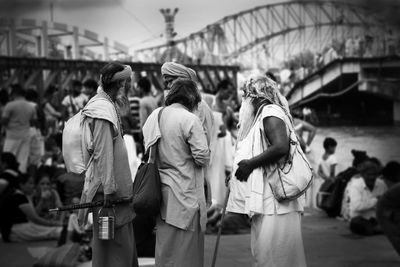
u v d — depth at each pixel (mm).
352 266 6941
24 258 7930
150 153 4984
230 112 9969
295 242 4855
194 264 4930
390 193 4906
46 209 9805
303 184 4797
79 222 5223
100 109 4938
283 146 4723
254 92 4992
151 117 5039
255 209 4789
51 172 10234
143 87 9375
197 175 5000
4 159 9461
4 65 13031
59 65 13328
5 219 9148
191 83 5105
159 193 4887
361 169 9297
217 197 9312
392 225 4926
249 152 4906
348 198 10062
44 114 12188
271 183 4809
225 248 7965
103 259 5102
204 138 4918
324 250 7836
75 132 5078
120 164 5059
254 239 4941
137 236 6043
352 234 8938
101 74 5113
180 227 4883
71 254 7172
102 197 5035
